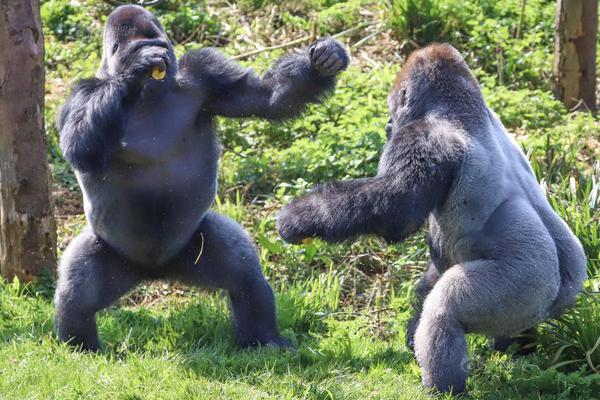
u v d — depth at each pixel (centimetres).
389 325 1402
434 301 1134
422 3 2350
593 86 2217
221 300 1413
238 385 1123
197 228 1268
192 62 1247
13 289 1448
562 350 1241
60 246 1636
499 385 1179
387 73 2150
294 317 1401
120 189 1200
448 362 1114
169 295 1545
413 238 1644
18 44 1446
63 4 2441
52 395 1077
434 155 1134
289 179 1844
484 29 2353
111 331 1314
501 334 1145
